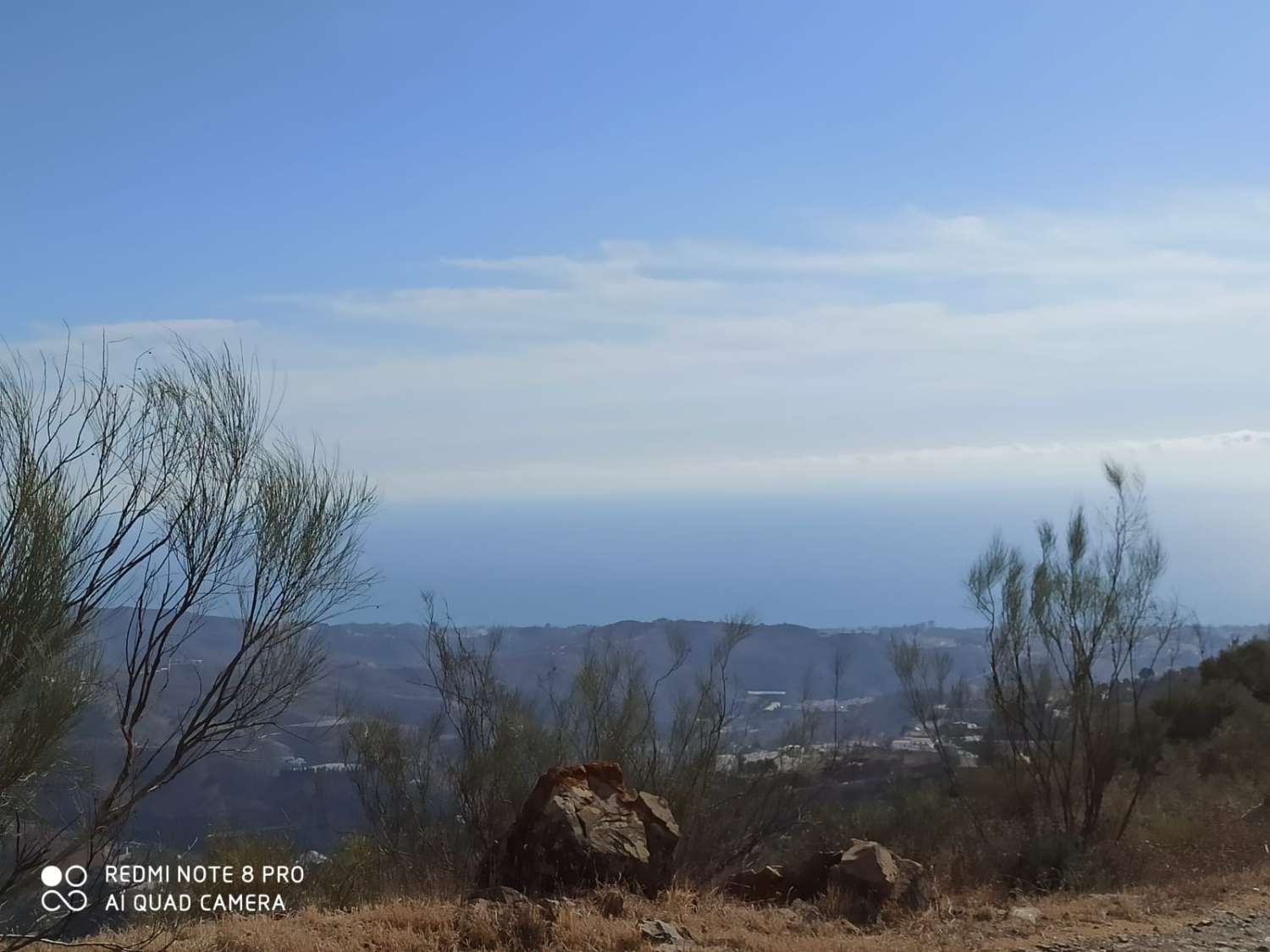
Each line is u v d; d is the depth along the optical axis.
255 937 8.90
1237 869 14.70
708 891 11.79
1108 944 9.95
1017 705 18.02
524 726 15.31
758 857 15.52
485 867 12.00
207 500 8.50
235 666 8.58
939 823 17.83
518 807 14.52
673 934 9.51
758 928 10.22
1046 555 18.00
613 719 15.66
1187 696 27.08
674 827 11.67
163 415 8.30
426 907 9.96
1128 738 17.47
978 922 11.22
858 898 11.41
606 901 10.17
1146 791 18.92
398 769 14.59
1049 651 17.72
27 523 6.71
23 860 7.20
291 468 9.02
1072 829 16.19
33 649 6.53
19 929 7.57
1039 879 14.19
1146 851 15.47
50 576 6.69
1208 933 10.45
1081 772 18.38
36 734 6.41
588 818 11.39
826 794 18.11
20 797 6.70
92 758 7.59
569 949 8.95
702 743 15.55
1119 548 17.81
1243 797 19.52
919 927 10.70
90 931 8.77
